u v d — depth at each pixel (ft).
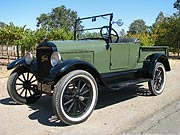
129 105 17.65
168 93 21.24
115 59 18.08
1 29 55.98
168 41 75.61
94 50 16.69
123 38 20.20
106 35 17.88
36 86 17.67
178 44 74.02
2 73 35.24
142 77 20.18
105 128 13.30
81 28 19.95
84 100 14.58
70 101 13.78
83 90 14.33
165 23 77.97
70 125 13.83
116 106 17.44
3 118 15.07
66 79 13.30
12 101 18.98
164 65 21.54
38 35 55.21
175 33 74.28
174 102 18.22
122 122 14.15
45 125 13.88
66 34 57.21
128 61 19.11
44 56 15.47
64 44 15.43
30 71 18.28
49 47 15.02
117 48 18.12
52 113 16.01
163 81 21.06
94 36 18.78
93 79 14.47
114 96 20.42
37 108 17.16
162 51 22.68
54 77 13.52
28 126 13.75
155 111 16.11
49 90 14.99
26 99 18.12
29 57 17.56
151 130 12.89
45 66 15.49
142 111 16.16
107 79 17.61
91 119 14.71
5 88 23.58
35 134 12.66
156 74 20.40
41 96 20.61
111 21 17.78
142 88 23.24
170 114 15.42
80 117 14.01
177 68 40.91
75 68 14.24
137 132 12.66
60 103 13.16
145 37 78.54
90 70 14.65
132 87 23.71
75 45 15.81
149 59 20.36
